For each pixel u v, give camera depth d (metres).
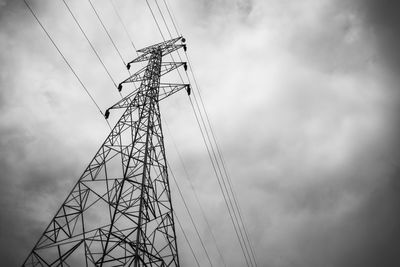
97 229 13.91
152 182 15.62
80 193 15.63
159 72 23.14
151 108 19.14
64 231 14.25
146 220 13.68
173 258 14.70
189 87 22.64
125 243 12.84
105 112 20.28
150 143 17.41
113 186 15.50
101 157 17.31
